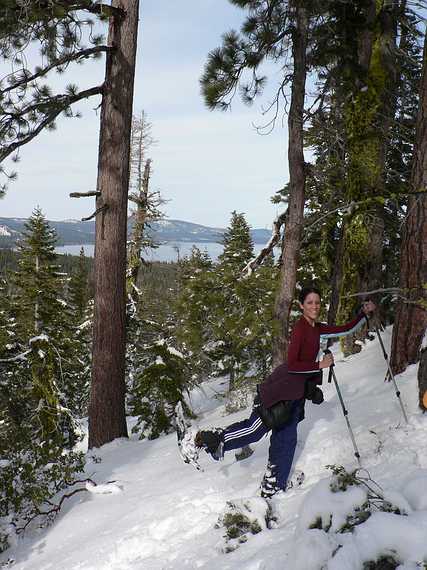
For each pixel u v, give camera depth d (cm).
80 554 418
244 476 448
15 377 1477
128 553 394
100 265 920
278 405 386
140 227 1961
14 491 559
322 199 1306
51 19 825
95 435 923
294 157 891
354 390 603
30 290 1934
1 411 1475
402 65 1033
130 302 1859
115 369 926
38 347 1484
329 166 1009
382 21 884
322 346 962
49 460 624
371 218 881
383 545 252
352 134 903
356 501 290
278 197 1548
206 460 538
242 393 1205
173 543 383
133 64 910
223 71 894
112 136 907
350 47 881
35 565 441
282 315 914
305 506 304
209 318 1152
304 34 858
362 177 891
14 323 1923
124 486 566
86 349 2361
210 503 415
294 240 900
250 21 880
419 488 296
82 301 3306
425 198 533
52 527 521
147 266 1997
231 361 1252
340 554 249
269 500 372
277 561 279
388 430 430
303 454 438
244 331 1105
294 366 385
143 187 1981
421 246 535
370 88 887
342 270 928
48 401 1475
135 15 902
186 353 1320
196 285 1153
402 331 557
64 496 561
